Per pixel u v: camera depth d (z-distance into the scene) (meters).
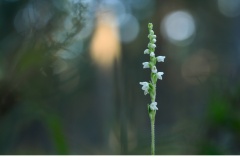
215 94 0.72
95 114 1.07
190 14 1.52
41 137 0.85
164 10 1.29
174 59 1.50
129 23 1.38
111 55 0.70
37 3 0.57
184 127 0.71
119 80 0.68
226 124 0.68
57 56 0.56
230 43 1.47
